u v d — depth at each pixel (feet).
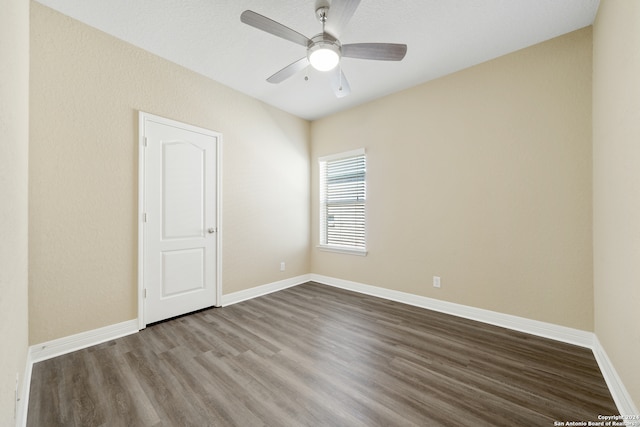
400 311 9.69
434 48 8.03
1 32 3.24
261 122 11.78
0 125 3.17
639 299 4.13
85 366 6.20
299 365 6.29
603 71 5.95
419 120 10.19
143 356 6.66
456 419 4.62
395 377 5.82
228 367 6.20
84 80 7.14
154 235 8.52
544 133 7.66
